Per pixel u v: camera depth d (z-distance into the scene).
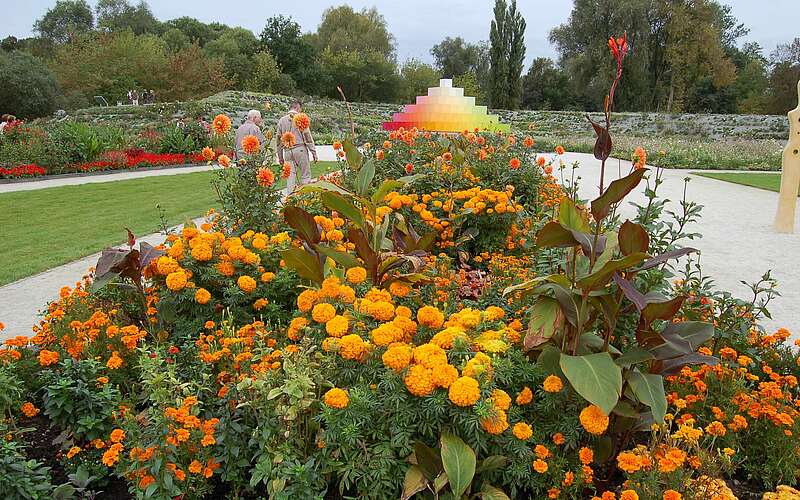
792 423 2.41
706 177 16.03
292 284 3.39
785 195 8.48
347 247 3.92
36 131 16.53
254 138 4.35
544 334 2.30
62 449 2.54
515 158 6.52
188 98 41.50
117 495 2.39
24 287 5.53
